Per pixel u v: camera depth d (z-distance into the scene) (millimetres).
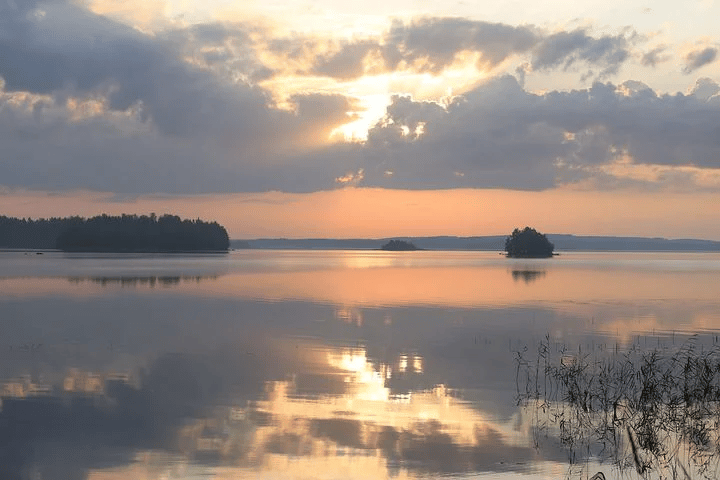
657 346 36344
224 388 25359
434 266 152375
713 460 18391
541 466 17812
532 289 77688
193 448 18703
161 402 23297
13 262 140625
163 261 156000
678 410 22281
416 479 16812
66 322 43406
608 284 87938
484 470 17469
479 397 24469
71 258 173500
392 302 59688
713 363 29578
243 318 46625
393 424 21141
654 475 17359
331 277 99625
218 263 151750
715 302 61844
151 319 45406
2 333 38438
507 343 36656
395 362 30750
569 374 26641
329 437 19797
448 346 35438
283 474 16984
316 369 28938
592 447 19281
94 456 18031
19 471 16938
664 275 113188
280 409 22641
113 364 29625
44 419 21172
